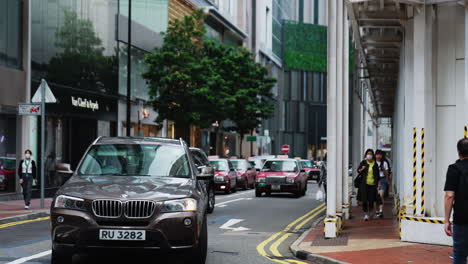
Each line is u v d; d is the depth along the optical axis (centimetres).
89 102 4138
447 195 932
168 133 5631
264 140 6375
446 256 1382
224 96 4616
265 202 3212
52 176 3694
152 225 1054
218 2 7219
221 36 7300
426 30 1653
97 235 1045
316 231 1916
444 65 1650
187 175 1234
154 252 1067
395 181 3631
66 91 3816
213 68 4650
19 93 3269
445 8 1648
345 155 2314
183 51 4394
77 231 1051
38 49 3512
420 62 1647
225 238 1755
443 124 1648
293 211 2705
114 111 4572
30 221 2130
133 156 1268
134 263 1233
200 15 4484
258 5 8838
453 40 1639
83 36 4078
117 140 1327
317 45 11888
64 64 3809
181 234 1073
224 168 3975
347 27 2338
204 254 1170
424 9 1647
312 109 11888
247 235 1847
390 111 5309
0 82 3088
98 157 1266
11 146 3225
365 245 1567
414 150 1641
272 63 10262
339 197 2011
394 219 2272
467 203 923
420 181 1630
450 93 1641
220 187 3888
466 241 926
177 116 4397
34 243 1520
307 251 1457
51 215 1083
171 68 4412
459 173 931
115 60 4584
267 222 2236
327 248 1512
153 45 5319
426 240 1587
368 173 2234
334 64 1816
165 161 1259
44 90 2522
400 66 2550
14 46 3266
